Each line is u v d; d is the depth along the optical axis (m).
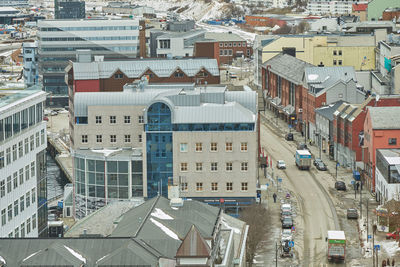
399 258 185.25
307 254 190.12
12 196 145.88
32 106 155.25
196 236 108.19
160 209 133.50
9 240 115.38
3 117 140.88
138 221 127.12
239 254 141.62
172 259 112.12
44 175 163.50
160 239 117.12
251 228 180.25
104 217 152.25
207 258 107.44
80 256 112.88
